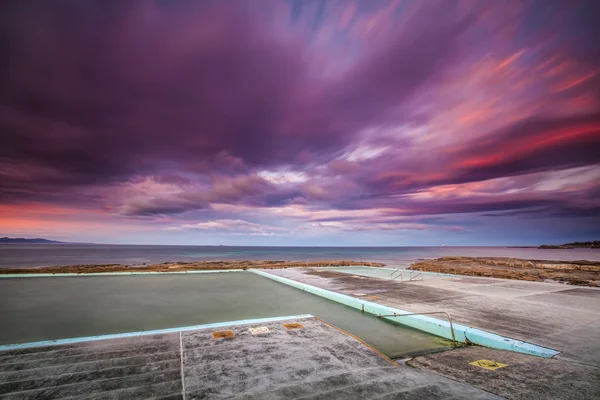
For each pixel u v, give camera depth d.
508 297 9.29
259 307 8.61
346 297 9.20
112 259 58.50
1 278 13.98
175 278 15.08
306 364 4.30
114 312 7.81
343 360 4.48
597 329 5.97
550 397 3.29
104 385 3.65
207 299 9.71
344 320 7.29
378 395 3.35
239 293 10.88
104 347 4.91
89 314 7.56
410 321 6.86
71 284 12.48
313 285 11.81
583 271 20.05
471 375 3.96
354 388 3.54
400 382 3.73
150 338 5.37
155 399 3.34
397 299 8.94
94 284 12.62
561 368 4.16
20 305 8.46
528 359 4.59
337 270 18.73
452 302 8.53
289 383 3.68
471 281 13.24
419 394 3.37
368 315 7.81
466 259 32.97
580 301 8.73
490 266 25.05
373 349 5.02
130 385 3.66
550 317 6.87
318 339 5.41
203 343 5.09
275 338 5.41
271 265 23.08
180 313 7.81
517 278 15.80
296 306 8.79
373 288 11.12
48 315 7.40
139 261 52.28
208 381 3.71
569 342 5.22
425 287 11.39
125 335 5.49
